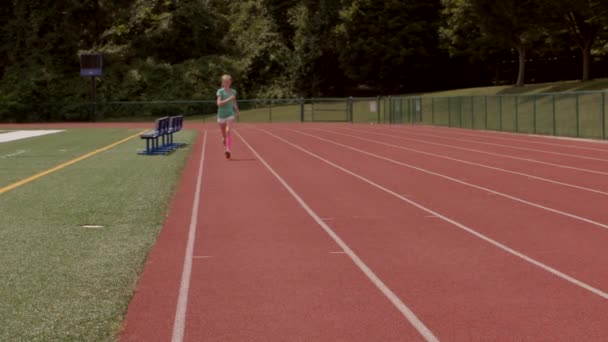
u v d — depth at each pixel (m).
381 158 22.19
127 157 22.61
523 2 53.44
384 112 53.41
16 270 7.54
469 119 46.28
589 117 38.09
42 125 55.94
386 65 72.69
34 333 5.49
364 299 6.58
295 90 76.44
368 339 5.46
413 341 5.39
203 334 5.61
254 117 63.31
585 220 10.74
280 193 14.16
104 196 13.30
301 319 5.98
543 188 14.56
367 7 72.00
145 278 7.40
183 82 69.69
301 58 76.88
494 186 14.98
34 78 68.19
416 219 10.98
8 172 17.77
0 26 73.19
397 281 7.24
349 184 15.55
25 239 9.21
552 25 54.31
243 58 76.31
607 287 6.93
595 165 19.19
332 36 76.19
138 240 9.20
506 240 9.30
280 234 9.84
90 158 22.23
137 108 67.44
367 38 72.38
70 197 13.16
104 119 66.50
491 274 7.49
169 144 27.41
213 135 37.06
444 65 75.12
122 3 75.31
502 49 66.06
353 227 10.36
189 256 8.45
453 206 12.27
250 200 13.20
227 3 86.00
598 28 53.00
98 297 6.53
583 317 5.95
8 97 67.06
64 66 72.00
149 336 5.55
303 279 7.35
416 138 32.78
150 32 73.94
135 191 14.05
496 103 49.59
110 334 5.53
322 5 76.44
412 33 72.00
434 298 6.59
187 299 6.61
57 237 9.36
